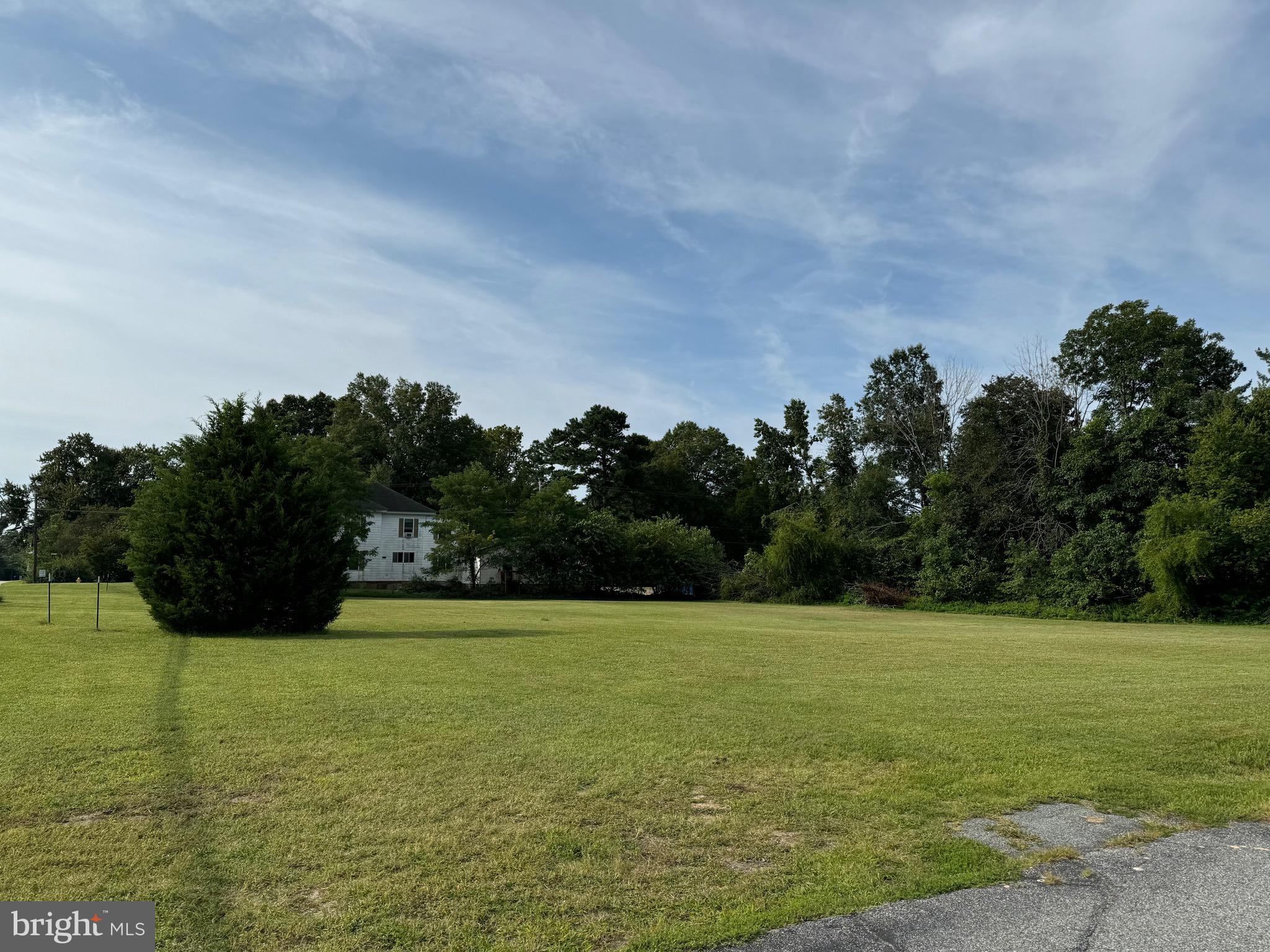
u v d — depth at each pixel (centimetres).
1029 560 3838
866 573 4650
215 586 1698
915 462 5584
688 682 1109
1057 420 4409
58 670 1130
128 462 9050
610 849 478
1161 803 580
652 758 682
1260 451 3272
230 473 1761
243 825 506
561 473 7238
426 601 4119
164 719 798
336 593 1869
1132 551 3506
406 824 513
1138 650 1758
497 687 1036
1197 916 398
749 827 521
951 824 534
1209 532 3156
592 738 750
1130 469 3734
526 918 389
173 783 586
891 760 688
